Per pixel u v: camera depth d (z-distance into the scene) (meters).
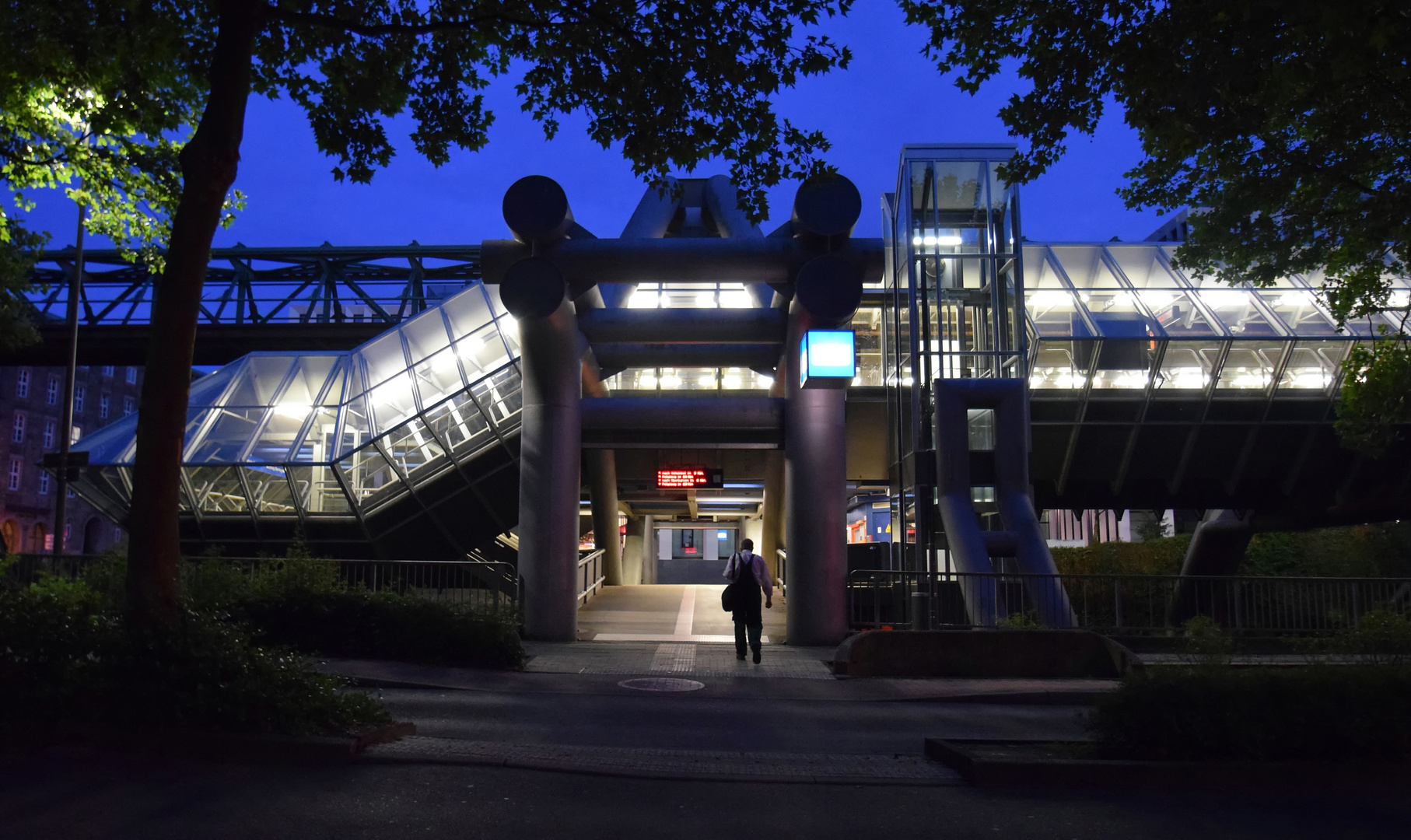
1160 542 38.41
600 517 31.36
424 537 25.77
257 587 14.38
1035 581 17.92
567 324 18.23
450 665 13.60
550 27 11.16
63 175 17.95
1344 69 9.84
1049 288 25.69
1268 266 15.91
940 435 22.05
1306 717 6.92
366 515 24.84
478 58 12.01
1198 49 10.12
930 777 6.95
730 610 15.28
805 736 9.45
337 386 25.80
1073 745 7.49
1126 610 17.86
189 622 7.50
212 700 6.82
